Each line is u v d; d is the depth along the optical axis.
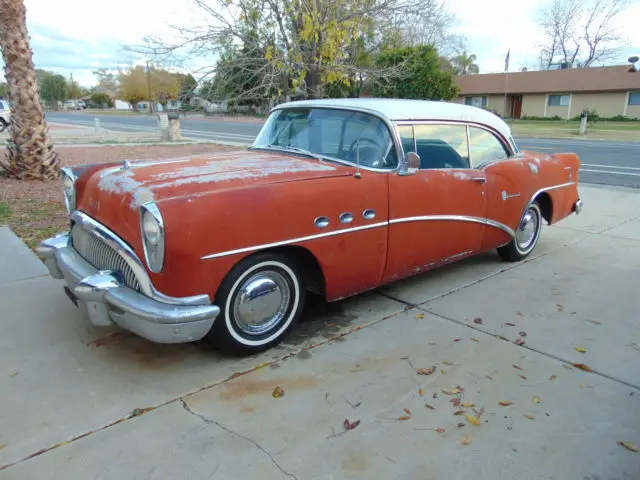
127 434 2.55
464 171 4.39
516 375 3.14
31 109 9.42
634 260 5.43
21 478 2.25
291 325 3.50
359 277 3.73
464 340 3.59
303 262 3.60
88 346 3.44
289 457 2.40
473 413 2.76
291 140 4.28
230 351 3.25
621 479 2.28
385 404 2.83
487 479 2.28
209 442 2.50
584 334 3.70
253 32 7.16
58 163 10.09
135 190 3.01
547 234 6.52
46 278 4.67
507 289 4.58
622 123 37.62
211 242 2.88
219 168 3.49
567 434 2.59
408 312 4.07
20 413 2.71
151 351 3.38
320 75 7.23
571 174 5.83
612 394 2.95
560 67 55.66
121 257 3.02
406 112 4.02
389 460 2.39
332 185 3.42
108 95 92.56
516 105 45.81
